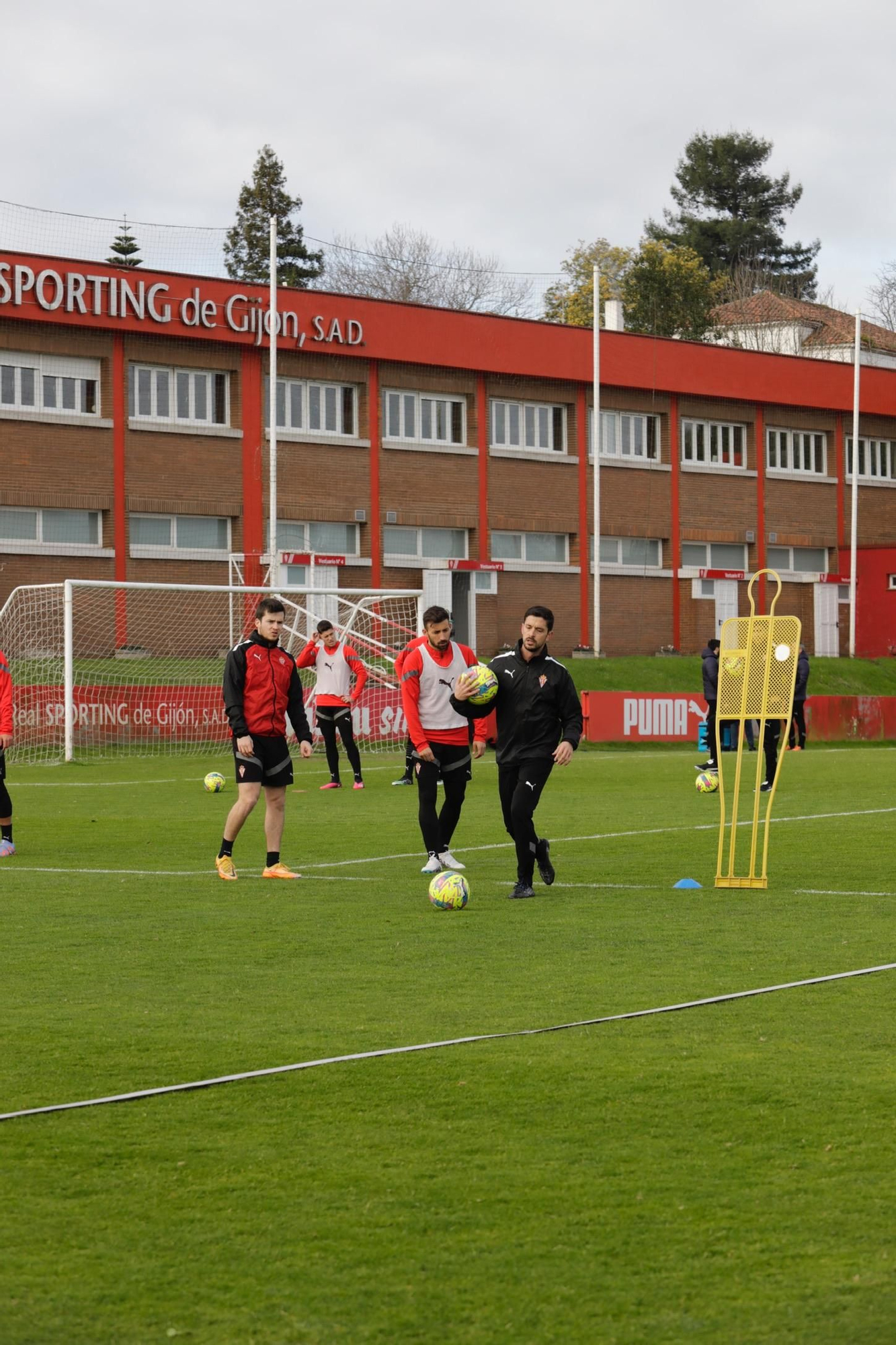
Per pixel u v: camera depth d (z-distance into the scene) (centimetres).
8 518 7125
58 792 4003
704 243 18338
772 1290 767
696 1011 1382
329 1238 839
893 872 2366
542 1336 721
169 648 7200
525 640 2111
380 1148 991
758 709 2230
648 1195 898
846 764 5122
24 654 6494
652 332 14438
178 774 4644
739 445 9925
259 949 1717
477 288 14962
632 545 9406
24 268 7019
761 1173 934
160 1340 721
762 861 2448
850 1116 1050
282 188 15112
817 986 1494
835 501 10325
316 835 2944
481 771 4741
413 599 8369
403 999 1445
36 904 2062
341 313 8031
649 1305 752
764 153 18650
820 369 10119
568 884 2258
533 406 8981
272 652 2308
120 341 7375
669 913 1973
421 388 8444
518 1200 894
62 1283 784
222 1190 914
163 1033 1309
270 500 7231
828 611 10100
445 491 8531
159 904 2062
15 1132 1030
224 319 7625
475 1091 1118
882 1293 761
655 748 6331
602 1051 1234
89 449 7281
